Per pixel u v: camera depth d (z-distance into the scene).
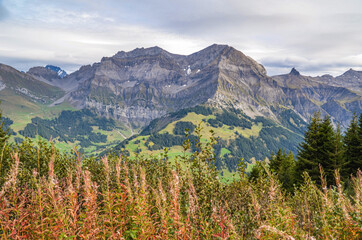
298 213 6.54
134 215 4.70
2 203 4.27
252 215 5.99
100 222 4.64
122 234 4.63
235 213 6.50
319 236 5.23
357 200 5.12
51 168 4.52
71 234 4.08
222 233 4.68
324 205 5.53
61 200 4.37
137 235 4.63
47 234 4.04
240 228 5.73
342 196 5.34
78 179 4.69
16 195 4.68
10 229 4.16
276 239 4.52
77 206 4.28
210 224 5.33
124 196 4.82
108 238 4.30
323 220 5.18
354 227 4.53
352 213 4.96
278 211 5.04
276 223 4.88
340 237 4.75
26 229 4.29
